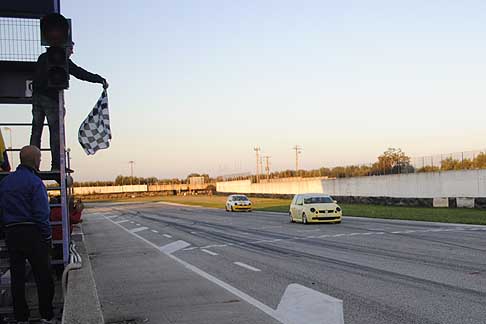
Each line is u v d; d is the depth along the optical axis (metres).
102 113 7.81
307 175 85.94
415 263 11.25
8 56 7.63
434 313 6.89
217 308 7.71
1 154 7.48
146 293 9.11
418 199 38.16
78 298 5.61
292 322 6.77
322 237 18.20
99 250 16.84
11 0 7.27
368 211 34.25
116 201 98.81
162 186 126.06
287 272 10.72
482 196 33.38
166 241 19.25
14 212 6.23
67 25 6.86
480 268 10.32
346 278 9.73
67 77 6.92
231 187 105.50
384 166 46.25
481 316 6.68
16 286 6.29
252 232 21.70
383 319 6.70
